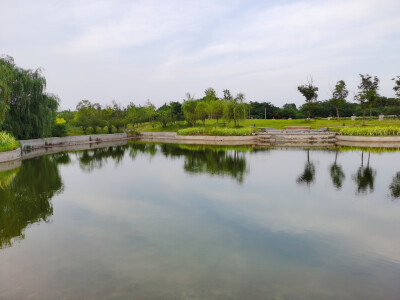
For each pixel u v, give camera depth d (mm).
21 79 28656
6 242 7367
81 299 4949
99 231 7969
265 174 15352
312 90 53812
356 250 6691
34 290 5238
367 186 12453
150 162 20828
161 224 8398
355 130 33562
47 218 9117
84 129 46812
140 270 5867
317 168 16812
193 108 47156
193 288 5223
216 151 26984
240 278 5551
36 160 22938
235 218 8781
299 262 6156
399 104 62406
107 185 13602
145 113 63531
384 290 5172
